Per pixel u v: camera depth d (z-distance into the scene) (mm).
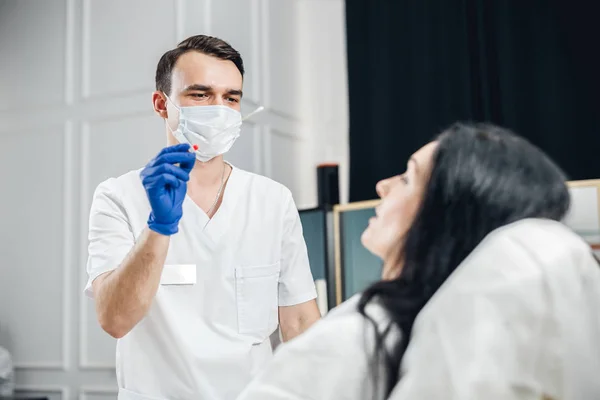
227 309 1438
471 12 2344
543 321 763
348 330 842
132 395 1400
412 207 891
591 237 1247
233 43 2457
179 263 1447
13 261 2748
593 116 2123
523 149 879
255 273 1472
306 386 847
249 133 2457
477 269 797
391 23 2516
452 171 871
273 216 1521
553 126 2168
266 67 2570
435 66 2406
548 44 2201
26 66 2785
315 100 2693
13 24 2832
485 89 2287
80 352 2555
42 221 2695
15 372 2691
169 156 1194
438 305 803
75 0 2691
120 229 1420
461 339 772
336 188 2338
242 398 878
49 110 2713
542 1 2221
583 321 771
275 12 2656
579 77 2150
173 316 1406
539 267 774
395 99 2480
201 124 1413
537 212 853
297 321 1519
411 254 867
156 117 2449
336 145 2627
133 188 1479
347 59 2598
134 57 2523
